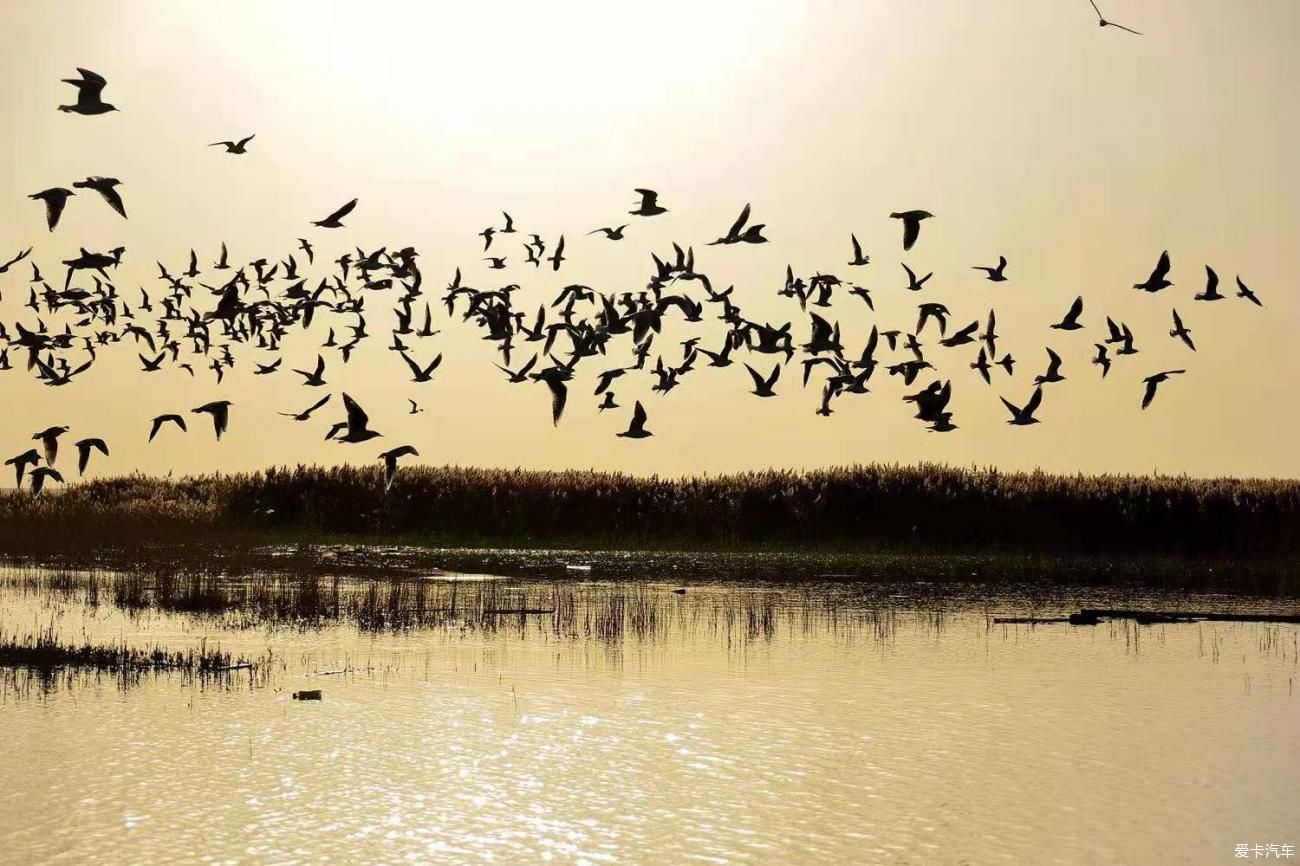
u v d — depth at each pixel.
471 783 22.20
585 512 65.38
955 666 32.75
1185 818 20.62
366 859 18.62
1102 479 63.91
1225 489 62.62
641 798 21.48
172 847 18.94
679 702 28.27
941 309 28.28
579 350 25.62
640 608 41.34
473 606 41.28
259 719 26.09
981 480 63.66
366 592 44.12
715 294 28.50
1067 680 31.12
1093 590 49.00
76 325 34.56
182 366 36.56
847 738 25.42
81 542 58.66
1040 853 19.14
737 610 41.97
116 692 28.12
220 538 61.75
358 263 31.59
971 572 54.47
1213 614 41.22
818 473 65.25
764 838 19.69
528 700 28.25
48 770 22.44
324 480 66.31
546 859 18.77
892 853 19.08
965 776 22.83
